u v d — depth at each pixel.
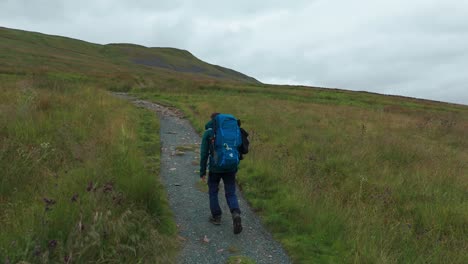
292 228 5.51
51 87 16.44
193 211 6.07
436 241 5.02
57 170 6.28
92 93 17.22
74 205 4.28
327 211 5.74
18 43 83.12
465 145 15.16
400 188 7.40
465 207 6.33
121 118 12.20
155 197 5.46
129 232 4.20
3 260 3.29
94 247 3.65
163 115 17.14
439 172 8.46
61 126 8.84
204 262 4.46
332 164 8.77
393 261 4.38
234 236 5.26
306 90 46.84
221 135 5.19
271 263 4.57
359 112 23.86
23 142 7.34
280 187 7.11
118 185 5.44
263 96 35.78
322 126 15.36
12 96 11.91
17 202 4.74
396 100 44.06
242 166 8.46
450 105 48.47
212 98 26.98
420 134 16.83
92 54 106.69
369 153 10.05
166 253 4.27
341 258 4.62
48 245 3.48
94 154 6.95
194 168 8.52
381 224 5.50
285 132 13.02
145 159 8.59
